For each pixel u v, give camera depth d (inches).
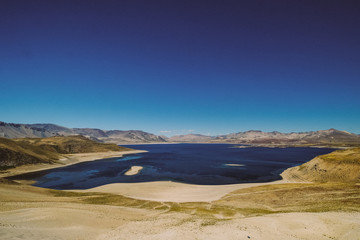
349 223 1074.1
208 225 1125.1
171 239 928.3
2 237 743.1
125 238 963.3
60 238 882.1
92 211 1412.4
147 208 1743.4
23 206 1374.3
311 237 968.9
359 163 2854.3
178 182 3307.1
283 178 3555.6
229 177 3732.8
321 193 1996.8
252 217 1283.2
